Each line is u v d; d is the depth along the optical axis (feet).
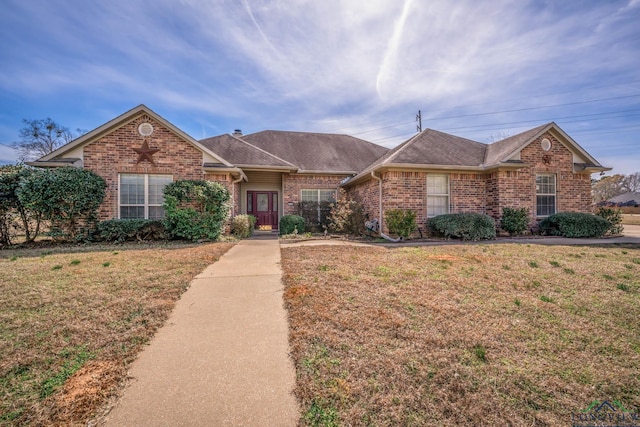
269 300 13.46
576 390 7.20
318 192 52.03
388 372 7.81
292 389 7.24
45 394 6.91
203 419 6.26
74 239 31.19
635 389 7.27
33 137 91.56
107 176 34.24
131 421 6.17
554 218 37.91
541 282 15.87
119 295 13.58
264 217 51.72
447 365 8.16
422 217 38.11
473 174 39.75
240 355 8.85
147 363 8.38
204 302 13.16
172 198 31.55
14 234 30.73
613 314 11.79
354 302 12.80
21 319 10.94
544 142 40.27
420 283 15.58
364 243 32.63
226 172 37.76
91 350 8.94
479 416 6.30
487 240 34.32
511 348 9.14
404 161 37.24
